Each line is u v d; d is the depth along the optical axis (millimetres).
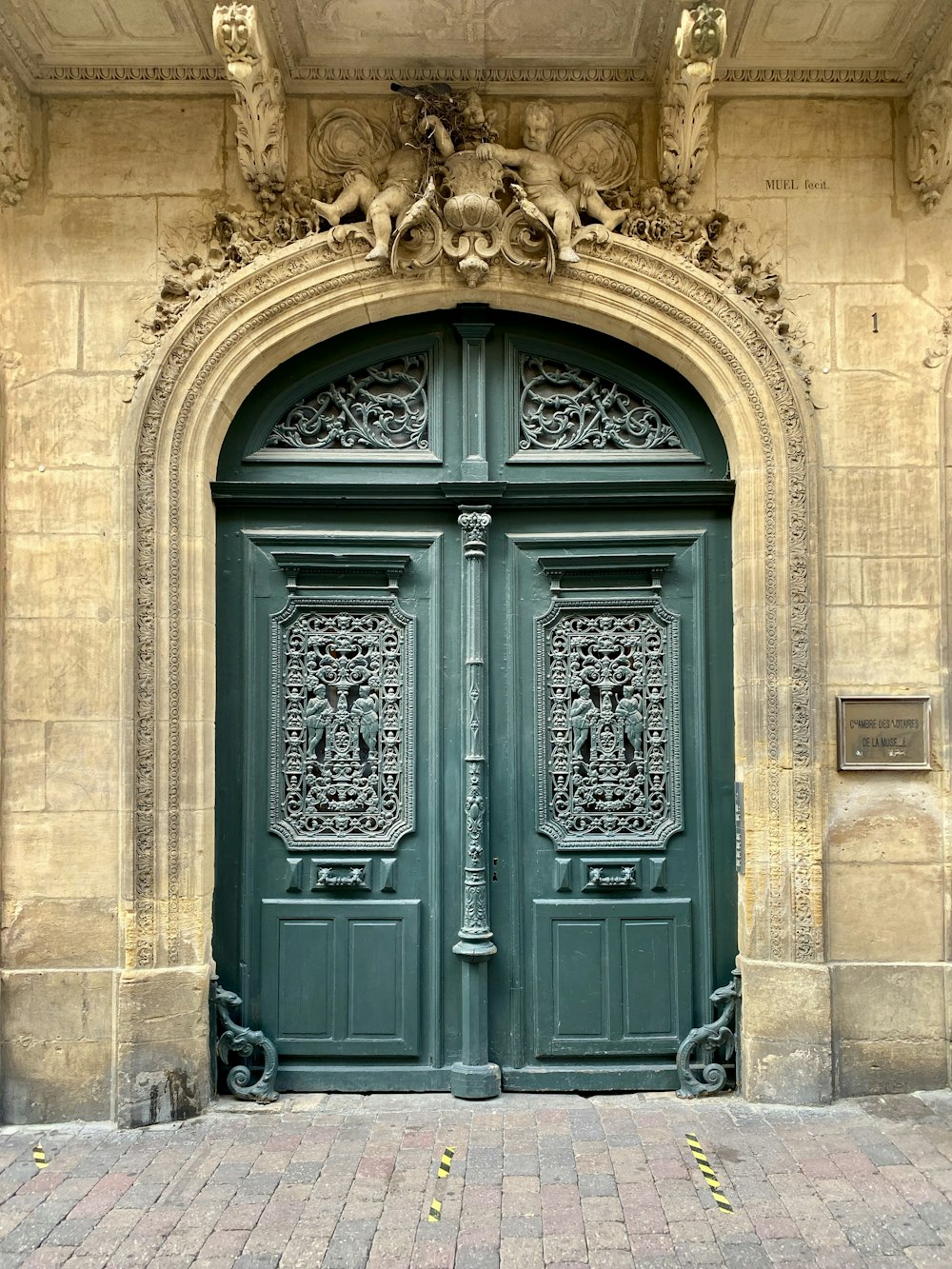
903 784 4285
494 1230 3213
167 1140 3895
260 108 4102
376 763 4488
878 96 4414
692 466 4570
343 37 4164
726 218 4402
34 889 4168
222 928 4410
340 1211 3336
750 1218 3275
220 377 4336
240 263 4336
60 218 4332
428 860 4457
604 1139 3863
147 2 3939
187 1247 3131
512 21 4066
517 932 4441
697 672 4488
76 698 4227
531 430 4602
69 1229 3234
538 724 4504
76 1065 4105
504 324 4621
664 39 4109
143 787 4176
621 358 4609
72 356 4305
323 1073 4391
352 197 4324
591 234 4328
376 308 4465
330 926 4434
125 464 4230
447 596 4551
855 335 4379
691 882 4457
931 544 4336
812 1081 4141
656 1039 4395
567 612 4551
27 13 3992
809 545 4277
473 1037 4328
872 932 4254
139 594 4215
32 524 4258
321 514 4547
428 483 4488
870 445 4348
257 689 4488
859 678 4305
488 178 4305
